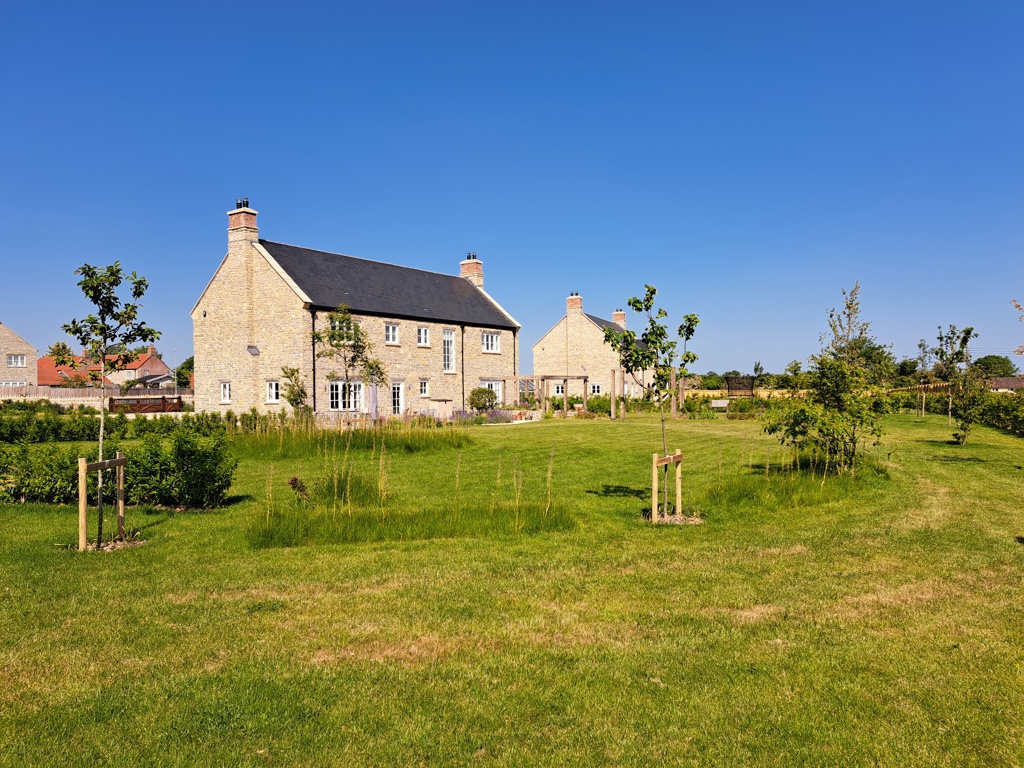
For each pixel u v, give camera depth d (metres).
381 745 4.25
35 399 47.47
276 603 6.84
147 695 4.83
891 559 8.63
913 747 4.29
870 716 4.66
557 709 4.73
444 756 4.15
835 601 6.99
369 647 5.77
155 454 11.65
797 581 7.70
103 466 9.08
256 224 32.53
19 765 3.96
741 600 7.03
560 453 19.56
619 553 8.94
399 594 7.19
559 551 9.05
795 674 5.28
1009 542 9.52
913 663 5.47
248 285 32.16
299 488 11.27
